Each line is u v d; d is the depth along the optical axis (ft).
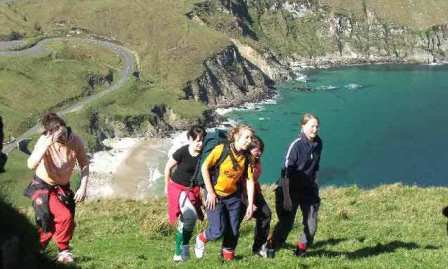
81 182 40.88
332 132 593.01
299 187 46.73
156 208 77.25
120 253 53.42
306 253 51.42
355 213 74.59
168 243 59.52
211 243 58.49
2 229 30.42
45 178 39.55
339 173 474.90
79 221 69.72
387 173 471.62
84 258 47.80
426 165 485.15
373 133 583.99
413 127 602.44
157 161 590.96
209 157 42.52
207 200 42.83
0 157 31.27
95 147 620.90
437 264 47.19
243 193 43.88
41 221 38.70
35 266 30.60
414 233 63.36
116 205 80.28
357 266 44.91
